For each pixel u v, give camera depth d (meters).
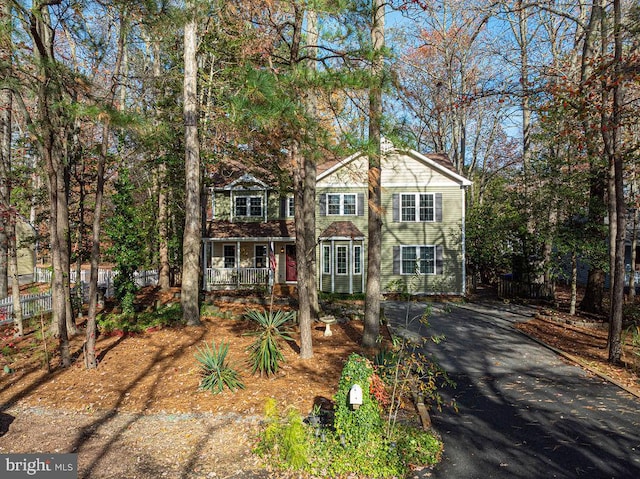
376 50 7.62
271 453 5.60
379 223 10.52
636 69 9.07
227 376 7.95
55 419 6.89
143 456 5.65
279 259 23.19
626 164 13.67
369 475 5.08
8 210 11.46
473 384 8.30
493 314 15.81
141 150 13.02
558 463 5.30
